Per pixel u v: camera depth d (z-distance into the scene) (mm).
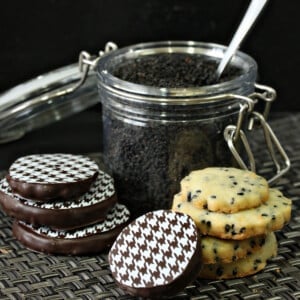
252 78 616
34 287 568
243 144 629
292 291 562
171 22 812
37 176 603
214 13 809
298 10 807
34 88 668
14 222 627
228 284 569
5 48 806
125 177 628
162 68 651
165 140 606
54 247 595
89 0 795
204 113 600
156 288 535
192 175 588
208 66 657
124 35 814
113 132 628
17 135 694
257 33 819
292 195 672
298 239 614
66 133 818
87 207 592
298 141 761
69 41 811
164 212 571
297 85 841
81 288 567
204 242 563
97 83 656
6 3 789
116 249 563
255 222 553
